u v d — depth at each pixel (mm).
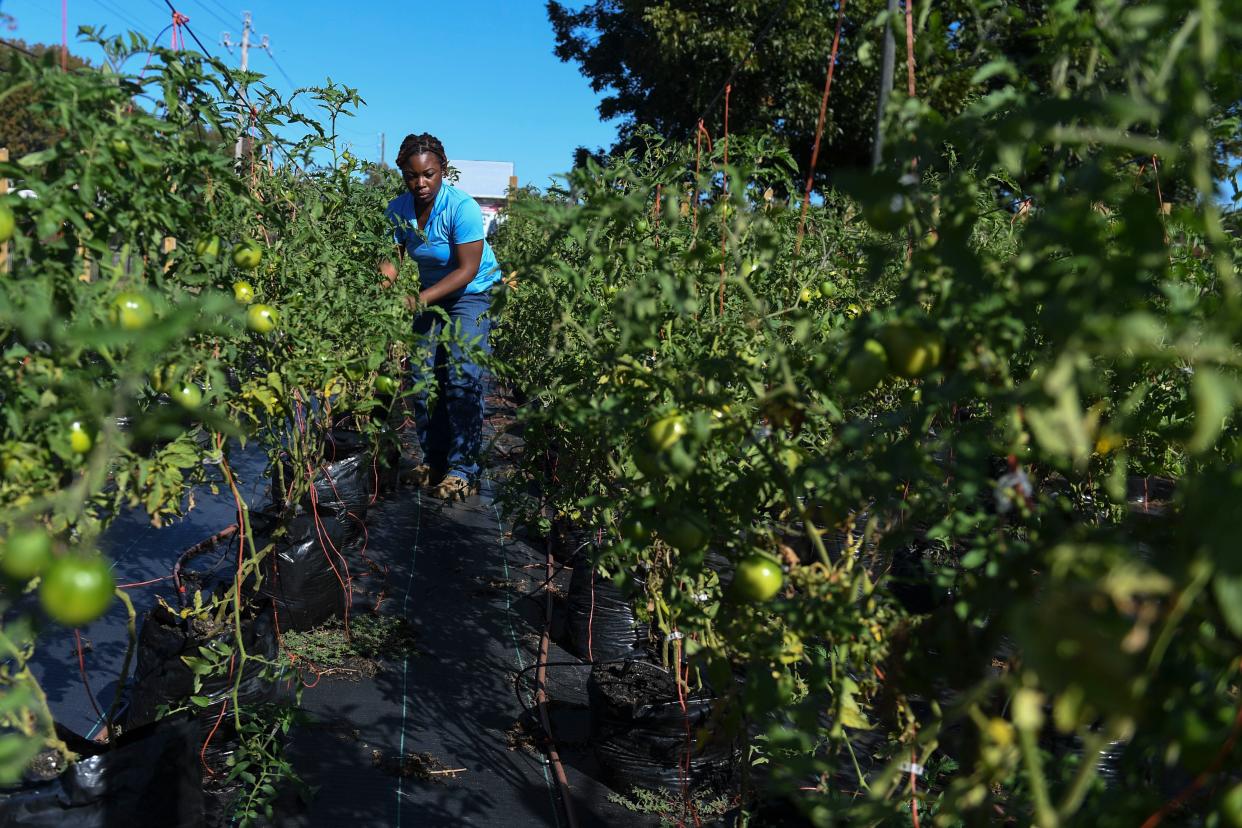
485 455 4918
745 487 1879
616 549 1907
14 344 1746
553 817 3023
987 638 1475
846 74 14312
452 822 2951
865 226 3934
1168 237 2271
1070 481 2533
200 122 2564
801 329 1746
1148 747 1281
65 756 2102
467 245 5574
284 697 3217
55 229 1723
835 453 1626
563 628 4445
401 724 3518
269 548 3180
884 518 2031
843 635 1645
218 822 2729
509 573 5305
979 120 1396
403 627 4367
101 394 1691
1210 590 1081
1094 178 1080
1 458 1660
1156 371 2348
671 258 2848
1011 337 1355
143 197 1968
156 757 2238
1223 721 1074
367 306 3758
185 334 1997
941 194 1402
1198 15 988
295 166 3797
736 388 2430
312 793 2867
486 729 3541
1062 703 927
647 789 3059
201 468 2885
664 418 1743
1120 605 954
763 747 2295
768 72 14688
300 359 3104
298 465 3342
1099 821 1188
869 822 1493
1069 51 1394
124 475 1956
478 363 3551
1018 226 3275
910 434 1501
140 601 4301
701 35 14461
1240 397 937
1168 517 1273
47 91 1812
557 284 2789
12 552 1297
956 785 1246
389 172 6781
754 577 1706
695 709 3053
